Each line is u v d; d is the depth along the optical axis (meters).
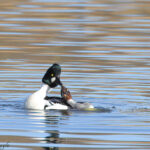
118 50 21.69
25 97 15.43
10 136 11.56
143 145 11.02
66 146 10.96
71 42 23.14
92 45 22.53
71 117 13.30
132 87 16.41
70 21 27.98
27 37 24.27
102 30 25.94
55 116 13.41
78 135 11.69
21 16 29.06
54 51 21.47
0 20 27.97
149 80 17.19
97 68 18.69
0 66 18.88
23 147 10.84
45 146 10.90
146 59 20.17
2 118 13.13
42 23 27.44
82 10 31.11
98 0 35.00
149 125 12.54
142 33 25.36
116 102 14.95
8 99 15.19
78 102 14.46
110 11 30.98
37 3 33.16
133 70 18.42
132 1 35.06
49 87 14.59
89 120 12.99
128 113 13.77
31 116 13.38
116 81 17.03
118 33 25.25
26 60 19.89
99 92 15.90
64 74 17.78
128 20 28.48
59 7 31.89
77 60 19.91
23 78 17.33
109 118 13.20
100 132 11.94
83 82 16.88
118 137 11.57
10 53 21.14
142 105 14.65
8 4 32.78
